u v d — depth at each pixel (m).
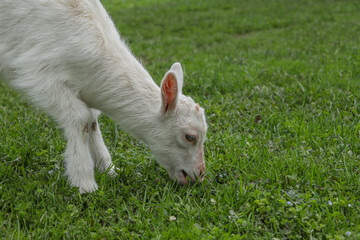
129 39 13.14
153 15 18.38
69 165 4.10
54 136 5.39
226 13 17.97
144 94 4.17
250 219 3.60
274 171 4.27
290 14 16.86
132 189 4.19
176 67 4.32
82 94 4.23
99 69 4.09
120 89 4.15
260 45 11.48
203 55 10.45
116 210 3.74
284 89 6.82
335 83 6.98
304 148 4.79
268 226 3.52
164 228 3.47
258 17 16.61
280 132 5.36
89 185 4.11
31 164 4.64
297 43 11.25
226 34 13.84
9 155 4.70
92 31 4.07
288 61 8.98
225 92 7.07
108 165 4.62
